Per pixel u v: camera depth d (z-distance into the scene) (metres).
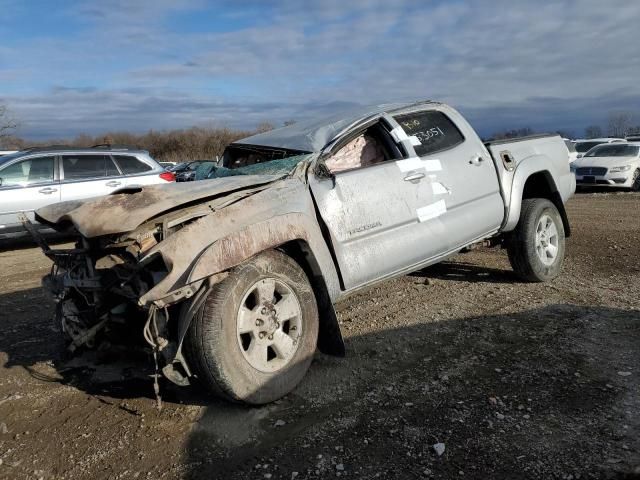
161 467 2.87
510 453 2.79
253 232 3.32
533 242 5.57
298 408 3.39
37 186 10.45
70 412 3.50
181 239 3.10
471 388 3.50
